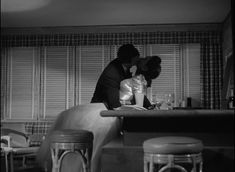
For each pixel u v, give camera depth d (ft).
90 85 23.80
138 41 23.44
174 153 6.97
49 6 19.43
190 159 7.04
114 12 20.57
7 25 23.44
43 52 24.20
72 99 23.82
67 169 10.94
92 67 23.85
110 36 23.63
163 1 18.74
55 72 24.09
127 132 9.05
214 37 23.08
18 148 17.16
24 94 24.20
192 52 23.40
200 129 8.93
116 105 11.03
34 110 24.06
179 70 23.40
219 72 22.82
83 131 9.50
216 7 19.76
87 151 9.45
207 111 8.10
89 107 11.68
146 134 9.01
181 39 23.25
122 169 8.77
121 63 11.75
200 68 23.04
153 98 12.94
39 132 23.27
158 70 13.28
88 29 23.77
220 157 8.75
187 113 8.10
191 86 23.29
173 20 22.24
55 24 23.13
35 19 21.99
